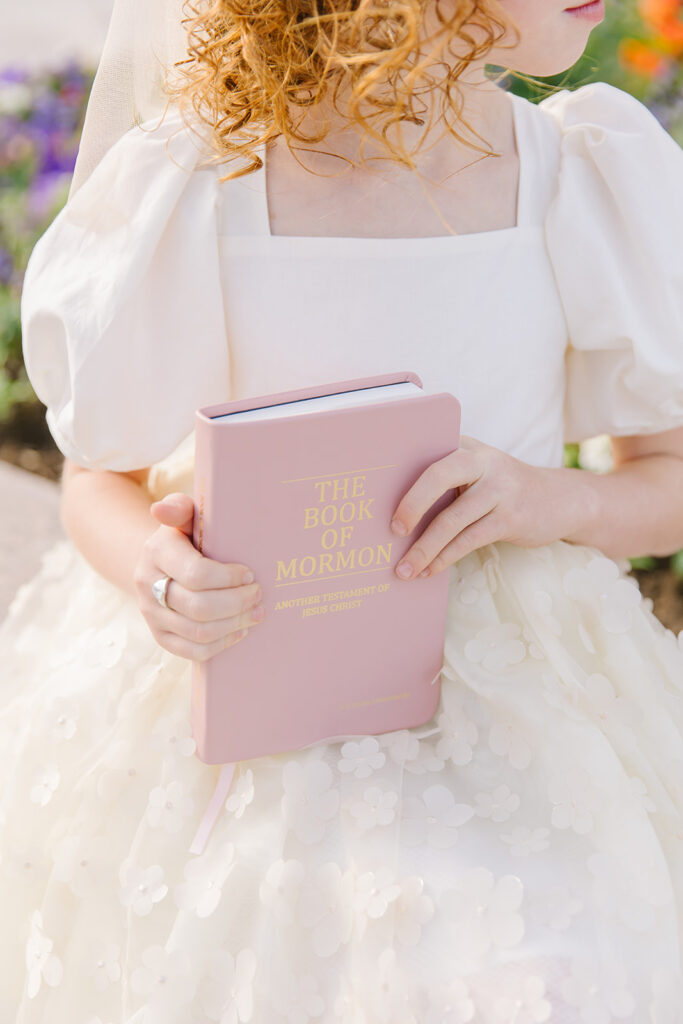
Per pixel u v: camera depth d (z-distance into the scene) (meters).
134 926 1.20
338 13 1.13
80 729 1.31
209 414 1.07
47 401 1.35
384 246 1.26
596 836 1.16
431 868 1.14
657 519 1.37
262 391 1.30
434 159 1.28
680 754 1.25
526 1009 1.06
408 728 1.24
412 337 1.28
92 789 1.26
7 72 3.25
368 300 1.27
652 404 1.36
